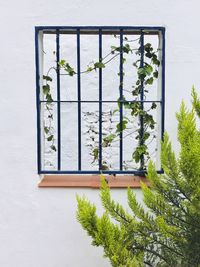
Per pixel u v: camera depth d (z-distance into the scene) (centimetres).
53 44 503
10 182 379
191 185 313
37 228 382
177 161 326
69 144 523
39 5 364
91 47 505
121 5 363
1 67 370
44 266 386
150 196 339
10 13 365
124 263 326
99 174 382
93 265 384
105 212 349
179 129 331
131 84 505
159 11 364
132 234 345
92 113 519
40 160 378
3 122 374
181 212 332
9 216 382
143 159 391
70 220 381
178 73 369
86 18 364
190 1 363
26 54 369
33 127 375
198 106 347
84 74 512
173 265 344
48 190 379
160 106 376
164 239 344
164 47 367
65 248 383
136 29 367
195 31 365
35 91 372
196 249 333
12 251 385
